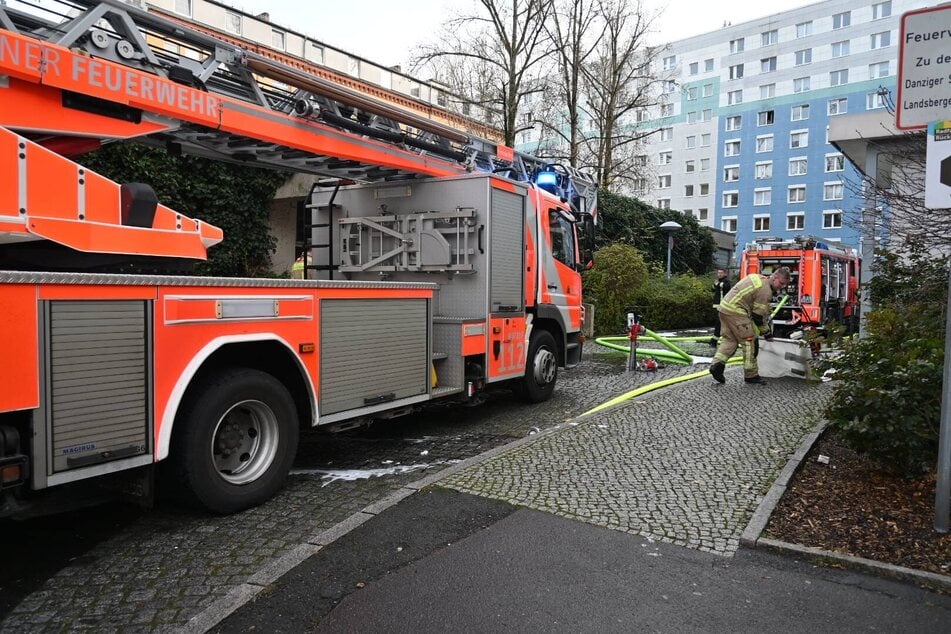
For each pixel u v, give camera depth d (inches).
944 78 152.9
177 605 126.7
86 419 135.4
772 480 197.0
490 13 799.1
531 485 192.1
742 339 372.5
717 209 2615.7
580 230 374.3
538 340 326.0
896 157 309.7
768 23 2476.6
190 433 161.0
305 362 189.5
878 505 175.5
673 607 125.4
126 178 440.5
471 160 321.4
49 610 125.0
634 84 1096.2
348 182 312.2
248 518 171.6
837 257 794.8
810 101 2405.3
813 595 130.4
